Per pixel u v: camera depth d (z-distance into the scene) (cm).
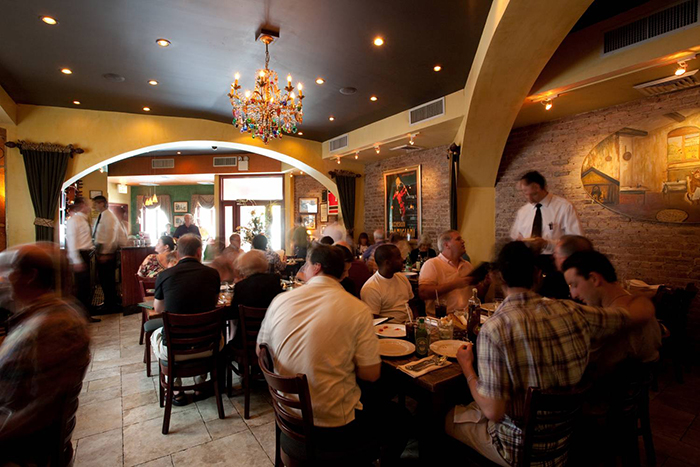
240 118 406
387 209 738
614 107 414
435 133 555
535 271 130
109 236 559
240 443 223
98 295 569
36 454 114
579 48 351
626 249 404
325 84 458
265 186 1041
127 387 299
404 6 293
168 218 1311
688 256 362
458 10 298
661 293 314
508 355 123
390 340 196
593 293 167
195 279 253
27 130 517
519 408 129
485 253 541
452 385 153
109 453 212
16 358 110
